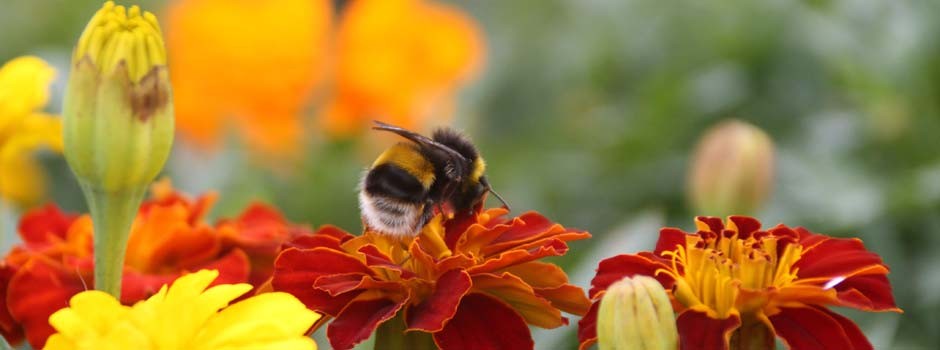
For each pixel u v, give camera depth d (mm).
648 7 776
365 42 688
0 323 397
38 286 395
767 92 713
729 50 729
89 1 902
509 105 825
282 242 399
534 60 836
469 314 377
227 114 666
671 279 377
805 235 396
